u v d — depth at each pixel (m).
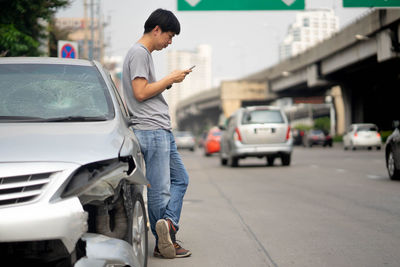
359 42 56.19
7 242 4.05
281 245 7.36
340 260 6.44
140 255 5.39
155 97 6.30
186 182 6.64
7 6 16.30
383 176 17.83
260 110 23.19
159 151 6.24
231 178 18.38
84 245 4.17
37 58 6.11
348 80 71.69
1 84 5.55
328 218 9.52
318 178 17.61
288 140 23.14
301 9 23.88
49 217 3.98
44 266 4.11
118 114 5.43
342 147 61.44
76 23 47.16
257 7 23.95
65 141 4.56
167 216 6.50
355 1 22.53
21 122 5.04
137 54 6.16
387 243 7.37
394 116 85.19
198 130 184.12
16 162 4.16
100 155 4.45
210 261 6.51
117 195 4.62
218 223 9.23
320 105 149.38
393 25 47.91
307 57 72.94
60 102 5.41
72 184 4.20
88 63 6.17
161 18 6.33
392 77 74.19
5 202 4.00
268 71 94.44
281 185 15.53
